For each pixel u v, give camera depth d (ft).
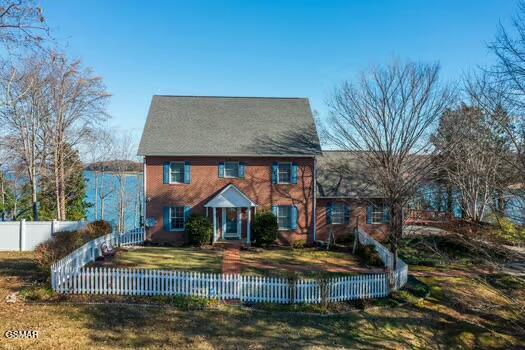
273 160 82.58
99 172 144.87
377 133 85.15
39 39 39.75
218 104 92.38
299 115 91.97
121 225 142.10
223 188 81.25
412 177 62.69
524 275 43.68
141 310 41.22
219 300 45.88
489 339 39.96
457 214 100.32
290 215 82.84
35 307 39.83
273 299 46.70
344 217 88.69
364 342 37.19
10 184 118.73
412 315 45.34
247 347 33.73
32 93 87.97
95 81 108.68
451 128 67.36
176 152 79.05
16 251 72.23
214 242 79.36
